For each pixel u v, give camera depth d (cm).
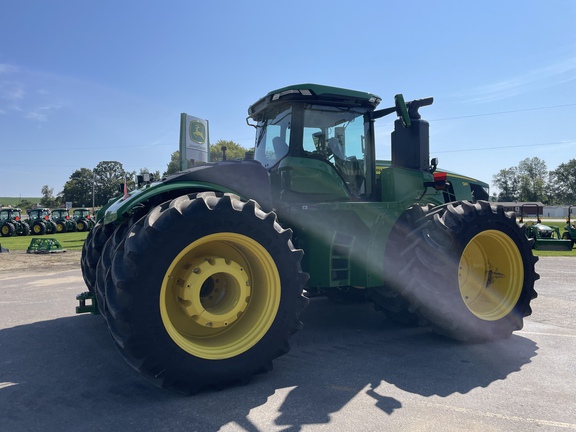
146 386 328
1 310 599
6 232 2595
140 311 288
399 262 437
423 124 492
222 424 267
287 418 273
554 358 385
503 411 282
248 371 324
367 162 484
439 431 257
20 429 264
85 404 298
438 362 374
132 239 299
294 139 440
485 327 427
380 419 271
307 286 428
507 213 460
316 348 414
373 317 536
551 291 705
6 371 363
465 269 465
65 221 2955
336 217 436
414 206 460
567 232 1711
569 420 270
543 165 12138
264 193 396
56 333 476
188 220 306
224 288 346
